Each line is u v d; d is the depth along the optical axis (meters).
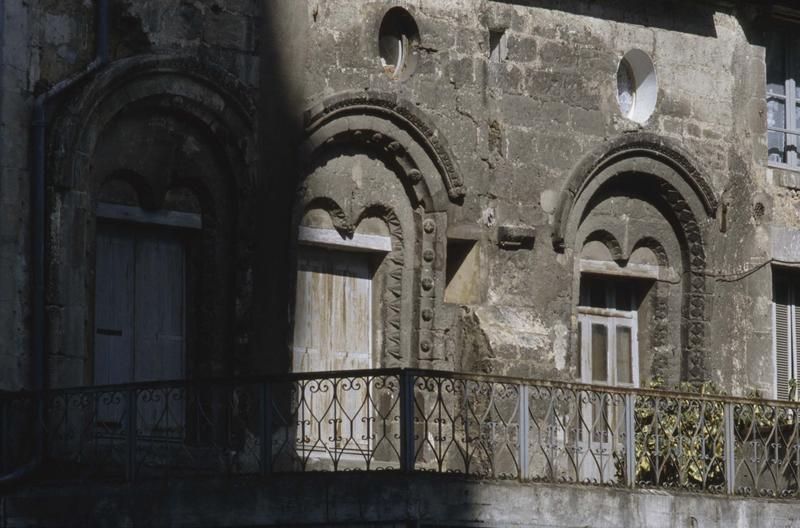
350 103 30.58
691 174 33.97
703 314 34.03
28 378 27.39
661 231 34.09
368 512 26.14
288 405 29.64
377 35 31.06
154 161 28.91
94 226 28.22
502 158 32.22
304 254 30.59
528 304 32.25
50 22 27.95
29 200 27.55
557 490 28.06
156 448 28.25
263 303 29.61
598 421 29.67
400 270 31.25
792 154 35.69
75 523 26.44
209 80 29.19
